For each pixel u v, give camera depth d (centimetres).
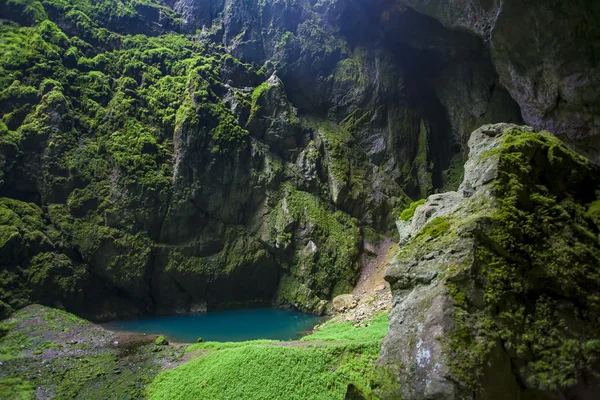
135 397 973
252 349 1030
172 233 1844
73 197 1725
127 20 2247
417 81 2672
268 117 2172
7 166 1656
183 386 973
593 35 1334
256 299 1952
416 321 541
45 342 1280
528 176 612
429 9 1944
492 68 2422
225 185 1958
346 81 2486
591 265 530
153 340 1333
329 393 869
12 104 1753
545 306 513
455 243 561
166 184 1842
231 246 1933
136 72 2075
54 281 1566
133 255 1741
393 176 2386
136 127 1898
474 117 2495
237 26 2425
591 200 620
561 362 480
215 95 2067
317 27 2508
